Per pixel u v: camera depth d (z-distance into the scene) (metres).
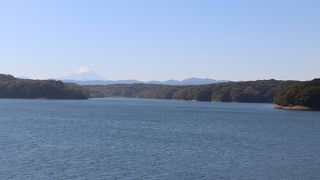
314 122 132.62
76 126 103.94
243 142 73.81
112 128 100.12
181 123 122.12
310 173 46.41
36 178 42.00
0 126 98.88
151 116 156.12
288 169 48.44
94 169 46.59
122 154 57.31
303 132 96.69
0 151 57.44
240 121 134.38
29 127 97.44
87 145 65.94
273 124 122.25
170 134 86.81
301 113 192.25
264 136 85.75
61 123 113.25
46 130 90.69
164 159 53.72
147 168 47.66
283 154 59.78
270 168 48.88
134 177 43.25
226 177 43.94
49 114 153.62
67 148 62.09
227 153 59.81
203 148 64.62
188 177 43.66
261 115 172.62
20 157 52.91
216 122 128.38
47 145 64.88
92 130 93.19
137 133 87.88
